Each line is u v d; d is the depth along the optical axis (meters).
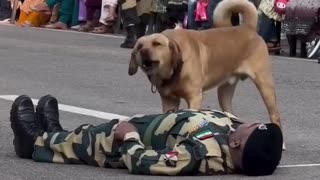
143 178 7.88
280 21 21.23
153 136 8.04
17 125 8.88
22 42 24.39
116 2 28.03
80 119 11.83
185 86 9.34
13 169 8.38
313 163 8.98
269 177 8.05
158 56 9.03
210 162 7.89
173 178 7.87
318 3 20.45
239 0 10.30
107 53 21.38
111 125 8.34
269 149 7.99
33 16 31.31
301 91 15.07
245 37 10.10
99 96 14.23
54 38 26.02
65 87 15.28
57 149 8.61
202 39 9.69
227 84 10.48
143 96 14.28
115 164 8.27
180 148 7.90
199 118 7.96
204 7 22.41
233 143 7.90
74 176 8.02
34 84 15.62
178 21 23.03
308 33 20.67
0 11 34.59
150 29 23.45
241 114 12.65
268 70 10.23
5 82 15.82
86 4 28.70
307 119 12.16
